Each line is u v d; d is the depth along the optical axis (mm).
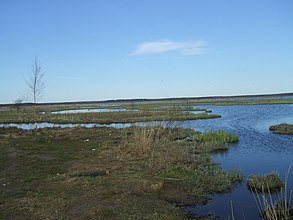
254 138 26203
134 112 58656
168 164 15688
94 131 29891
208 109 69250
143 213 9586
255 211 10438
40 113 67375
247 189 12688
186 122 40438
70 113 62688
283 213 9758
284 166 16484
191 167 15469
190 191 12250
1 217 9656
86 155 18672
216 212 10383
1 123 47594
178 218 9547
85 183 12484
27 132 30609
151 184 12273
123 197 10703
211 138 24219
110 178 13070
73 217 9305
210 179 13539
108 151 19203
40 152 20250
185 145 21250
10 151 20844
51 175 14352
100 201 10398
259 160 18078
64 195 11273
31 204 10594
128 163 16078
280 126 32125
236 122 39906
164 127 24500
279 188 12641
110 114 55375
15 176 14406
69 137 26406
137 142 19000
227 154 19906
